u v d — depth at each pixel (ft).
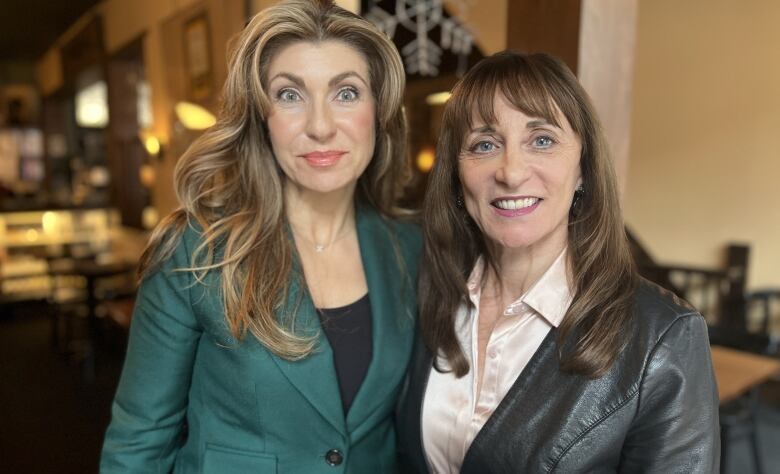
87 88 26.71
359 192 4.53
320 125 3.51
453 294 3.93
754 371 7.87
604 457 3.20
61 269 17.38
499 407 3.41
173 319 3.70
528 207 3.33
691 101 15.38
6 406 12.98
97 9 20.38
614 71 5.25
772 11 13.89
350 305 3.99
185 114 14.43
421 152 13.14
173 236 3.76
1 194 26.25
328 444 3.70
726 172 15.01
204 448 3.72
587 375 3.22
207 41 12.86
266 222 3.78
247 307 3.55
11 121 32.40
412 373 4.00
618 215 3.45
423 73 12.49
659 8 15.61
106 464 3.75
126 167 20.52
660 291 3.44
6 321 20.10
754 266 14.79
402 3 10.76
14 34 23.85
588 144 3.38
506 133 3.28
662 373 3.12
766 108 14.24
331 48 3.54
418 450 3.84
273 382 3.58
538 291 3.52
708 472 3.09
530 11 5.34
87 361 15.60
